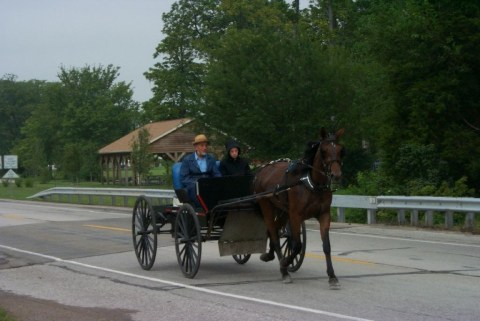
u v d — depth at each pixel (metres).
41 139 84.62
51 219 24.14
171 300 9.20
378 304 8.60
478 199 16.19
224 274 11.30
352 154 32.97
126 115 82.12
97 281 10.98
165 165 56.22
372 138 31.33
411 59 24.25
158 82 61.19
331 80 30.05
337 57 31.48
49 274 11.85
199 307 8.68
